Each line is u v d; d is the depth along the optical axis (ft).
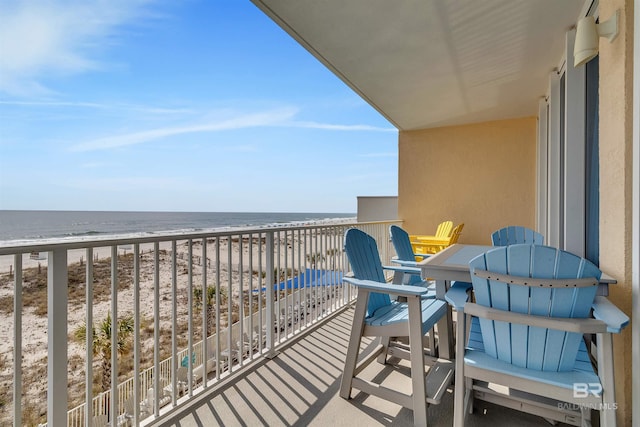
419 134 19.60
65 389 4.27
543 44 9.78
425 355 7.49
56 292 4.16
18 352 3.87
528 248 4.10
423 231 19.35
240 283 7.31
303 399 6.21
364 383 6.02
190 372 6.15
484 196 17.99
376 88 13.17
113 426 4.85
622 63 4.64
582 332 3.83
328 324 10.25
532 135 16.97
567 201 8.77
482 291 4.48
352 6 8.10
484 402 5.98
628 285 4.55
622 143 4.61
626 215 4.58
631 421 4.55
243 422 5.55
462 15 8.46
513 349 4.46
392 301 7.59
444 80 12.42
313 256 10.36
